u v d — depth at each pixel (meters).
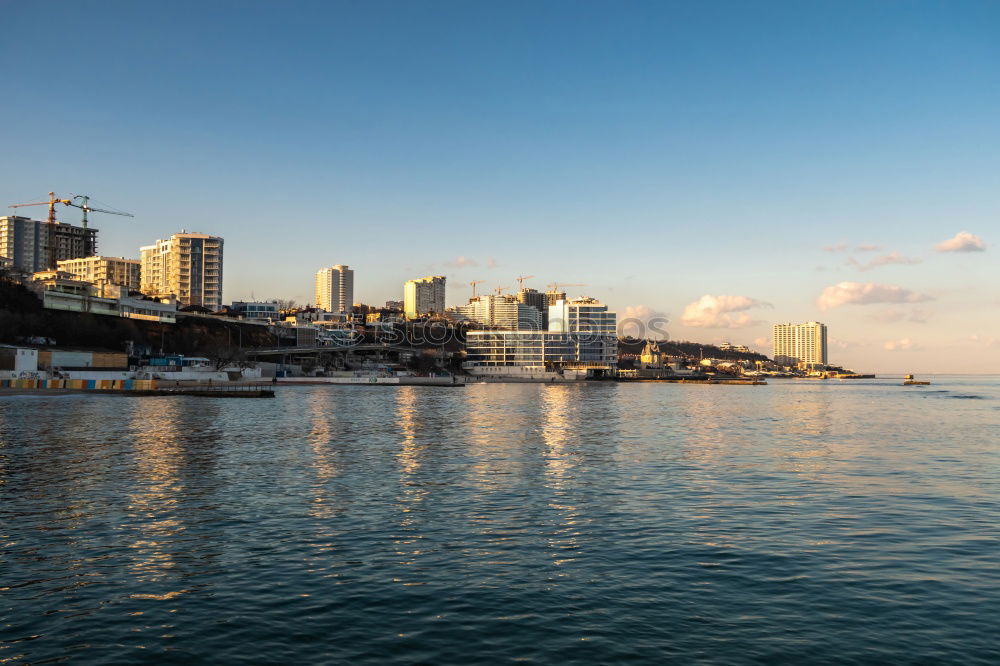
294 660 20.45
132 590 26.34
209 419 103.94
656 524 37.19
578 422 108.31
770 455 67.31
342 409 132.38
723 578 27.88
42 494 44.84
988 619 23.55
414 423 102.56
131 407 126.56
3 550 31.72
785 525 37.03
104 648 21.25
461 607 24.64
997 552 31.73
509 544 33.00
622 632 22.44
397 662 20.30
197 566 29.34
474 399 181.88
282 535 34.59
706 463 61.19
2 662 20.16
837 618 23.66
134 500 43.16
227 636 22.12
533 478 52.44
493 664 20.16
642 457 65.19
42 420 97.38
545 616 23.80
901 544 33.12
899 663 20.25
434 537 34.31
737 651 21.05
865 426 105.88
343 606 24.73
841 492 46.88
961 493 46.62
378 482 50.25
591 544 33.03
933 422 115.31
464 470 56.38
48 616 23.78
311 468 56.94
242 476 52.53
